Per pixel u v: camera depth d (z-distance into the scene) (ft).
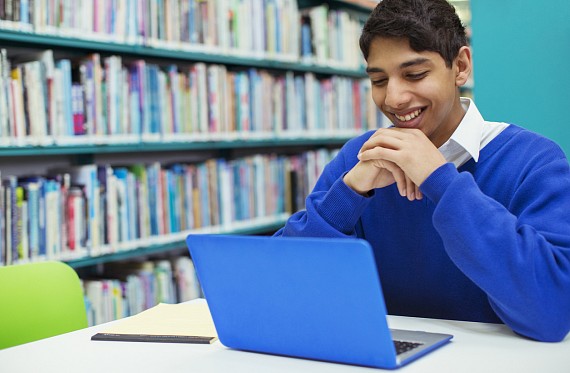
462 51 3.99
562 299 3.23
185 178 9.18
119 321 4.14
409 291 4.40
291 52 10.79
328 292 2.92
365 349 2.92
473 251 3.29
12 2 7.07
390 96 3.80
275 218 10.63
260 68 11.08
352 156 4.80
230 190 9.84
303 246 2.89
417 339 3.25
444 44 3.76
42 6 7.36
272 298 3.13
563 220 3.52
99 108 8.00
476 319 4.13
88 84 7.89
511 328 3.38
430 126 3.94
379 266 4.51
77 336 3.85
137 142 8.44
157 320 3.99
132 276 8.47
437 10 3.79
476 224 3.32
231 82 9.77
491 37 6.95
